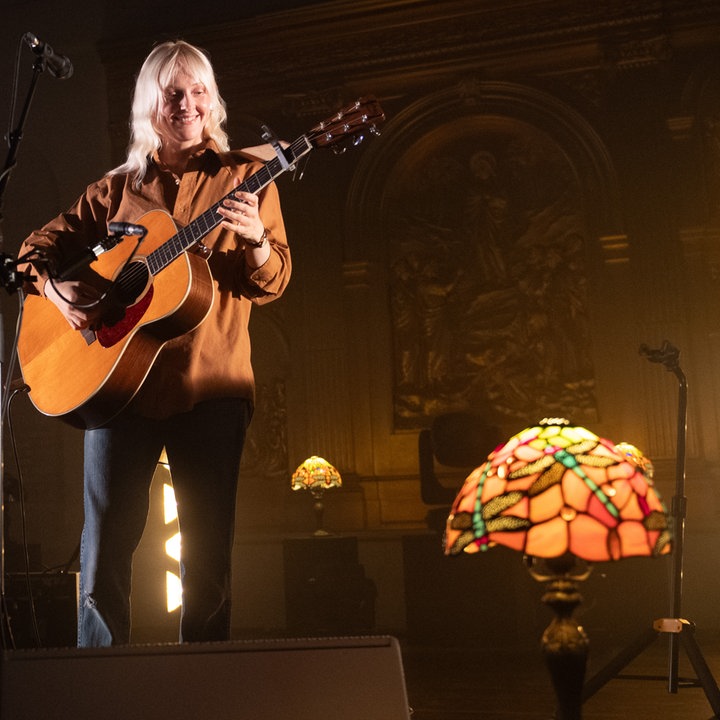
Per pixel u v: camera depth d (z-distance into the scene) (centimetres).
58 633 412
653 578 607
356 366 787
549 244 764
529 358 756
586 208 752
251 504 797
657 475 709
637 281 735
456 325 775
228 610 238
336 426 783
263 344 812
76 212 267
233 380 247
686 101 739
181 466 245
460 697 402
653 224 736
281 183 817
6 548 584
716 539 677
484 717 349
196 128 262
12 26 895
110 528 240
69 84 876
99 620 234
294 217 812
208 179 261
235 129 830
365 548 746
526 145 779
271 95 825
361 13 801
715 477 698
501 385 759
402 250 795
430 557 631
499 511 136
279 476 794
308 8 808
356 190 801
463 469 744
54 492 842
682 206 731
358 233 798
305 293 804
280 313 810
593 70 761
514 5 774
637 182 743
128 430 243
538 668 490
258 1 837
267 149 271
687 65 743
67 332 254
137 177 263
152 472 248
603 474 138
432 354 777
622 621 607
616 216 742
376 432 778
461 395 766
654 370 722
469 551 141
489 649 579
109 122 862
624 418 727
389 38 800
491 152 785
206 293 244
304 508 780
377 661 155
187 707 153
